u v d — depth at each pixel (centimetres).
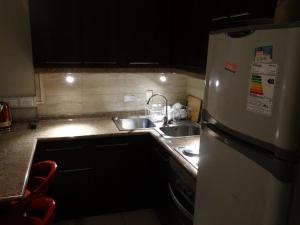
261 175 104
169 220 228
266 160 101
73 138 241
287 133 92
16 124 271
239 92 113
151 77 310
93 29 252
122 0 252
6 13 252
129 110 312
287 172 95
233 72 117
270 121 98
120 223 262
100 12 250
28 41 262
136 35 264
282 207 98
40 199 180
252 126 107
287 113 91
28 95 275
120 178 267
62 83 282
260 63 101
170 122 292
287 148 93
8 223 159
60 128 261
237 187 118
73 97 289
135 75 304
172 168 210
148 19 263
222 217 131
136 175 271
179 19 252
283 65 91
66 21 244
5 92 268
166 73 305
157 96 319
